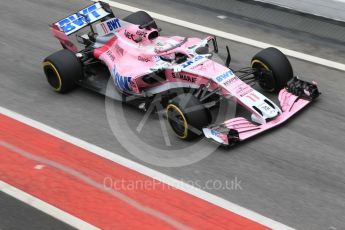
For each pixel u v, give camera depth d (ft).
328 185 82.64
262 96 94.07
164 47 100.89
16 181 86.63
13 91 112.98
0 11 147.95
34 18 143.54
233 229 74.84
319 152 89.61
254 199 80.43
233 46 125.49
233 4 142.82
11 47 130.00
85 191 83.71
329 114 98.99
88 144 95.09
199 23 137.08
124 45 106.42
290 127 95.55
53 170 88.69
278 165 87.15
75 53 112.98
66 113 104.63
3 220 78.79
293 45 124.77
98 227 76.54
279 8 136.36
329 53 120.98
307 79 111.45
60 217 78.84
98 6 119.44
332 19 127.75
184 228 75.46
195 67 95.66
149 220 77.41
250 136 89.76
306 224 75.51
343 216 76.74
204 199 80.79
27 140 96.78
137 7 147.33
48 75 111.04
